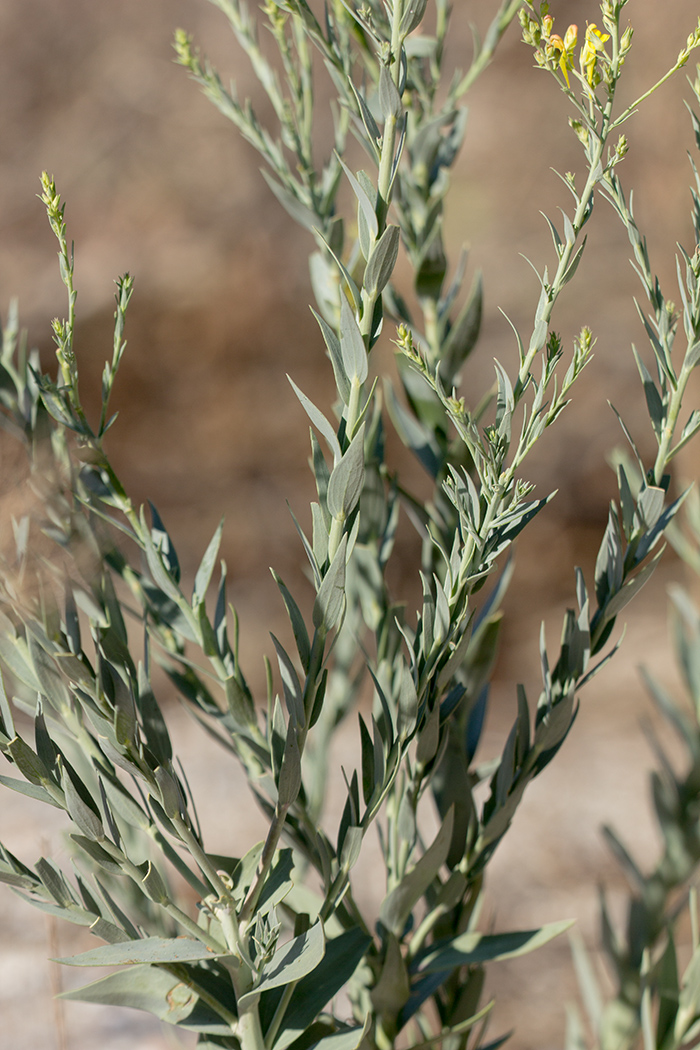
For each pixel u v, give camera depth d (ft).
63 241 3.31
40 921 8.45
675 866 4.10
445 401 3.30
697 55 4.36
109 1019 6.94
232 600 19.63
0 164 24.06
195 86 23.91
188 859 6.12
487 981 8.47
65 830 3.31
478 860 3.61
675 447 3.46
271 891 3.37
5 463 3.25
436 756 3.53
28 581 3.23
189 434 21.84
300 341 22.94
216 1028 3.38
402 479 19.83
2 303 22.11
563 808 11.82
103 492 3.44
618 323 23.07
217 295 22.40
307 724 3.33
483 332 23.84
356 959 3.43
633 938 4.11
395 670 3.72
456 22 23.84
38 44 23.88
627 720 15.74
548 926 3.51
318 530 3.35
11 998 7.18
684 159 4.55
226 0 3.85
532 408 3.32
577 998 8.12
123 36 24.23
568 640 3.51
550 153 24.11
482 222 24.07
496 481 3.34
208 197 23.76
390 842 3.67
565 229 3.31
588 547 22.09
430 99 3.84
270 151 3.84
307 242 23.61
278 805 3.29
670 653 17.67
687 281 3.43
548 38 3.31
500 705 16.83
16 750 3.23
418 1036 4.03
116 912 3.38
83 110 24.11
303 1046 3.48
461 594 3.39
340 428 3.31
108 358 21.75
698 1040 3.93
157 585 3.54
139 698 3.34
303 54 3.85
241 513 21.33
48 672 3.36
